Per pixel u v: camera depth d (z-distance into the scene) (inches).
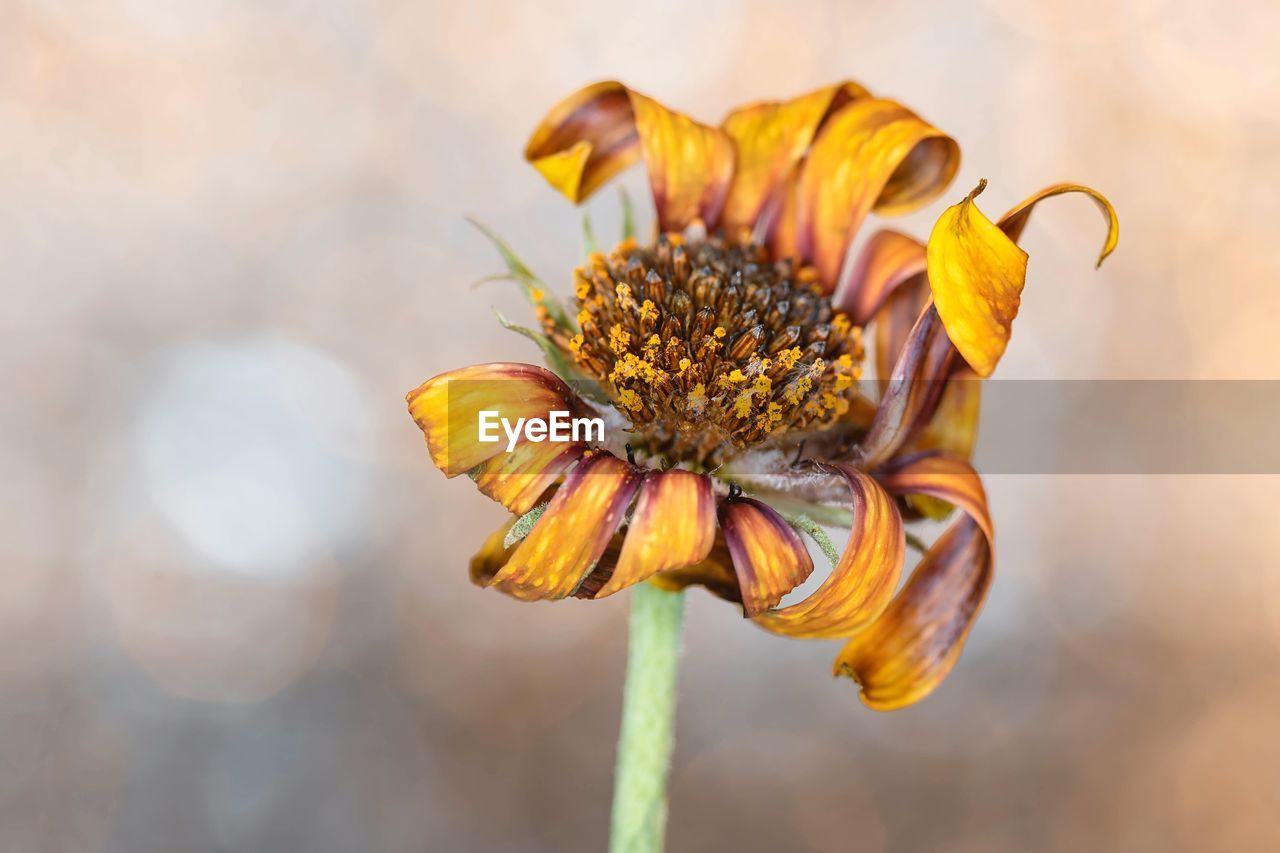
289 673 18.9
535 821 18.0
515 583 11.1
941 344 11.7
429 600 19.6
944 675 11.8
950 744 19.4
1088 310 21.1
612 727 19.1
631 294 12.0
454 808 18.0
